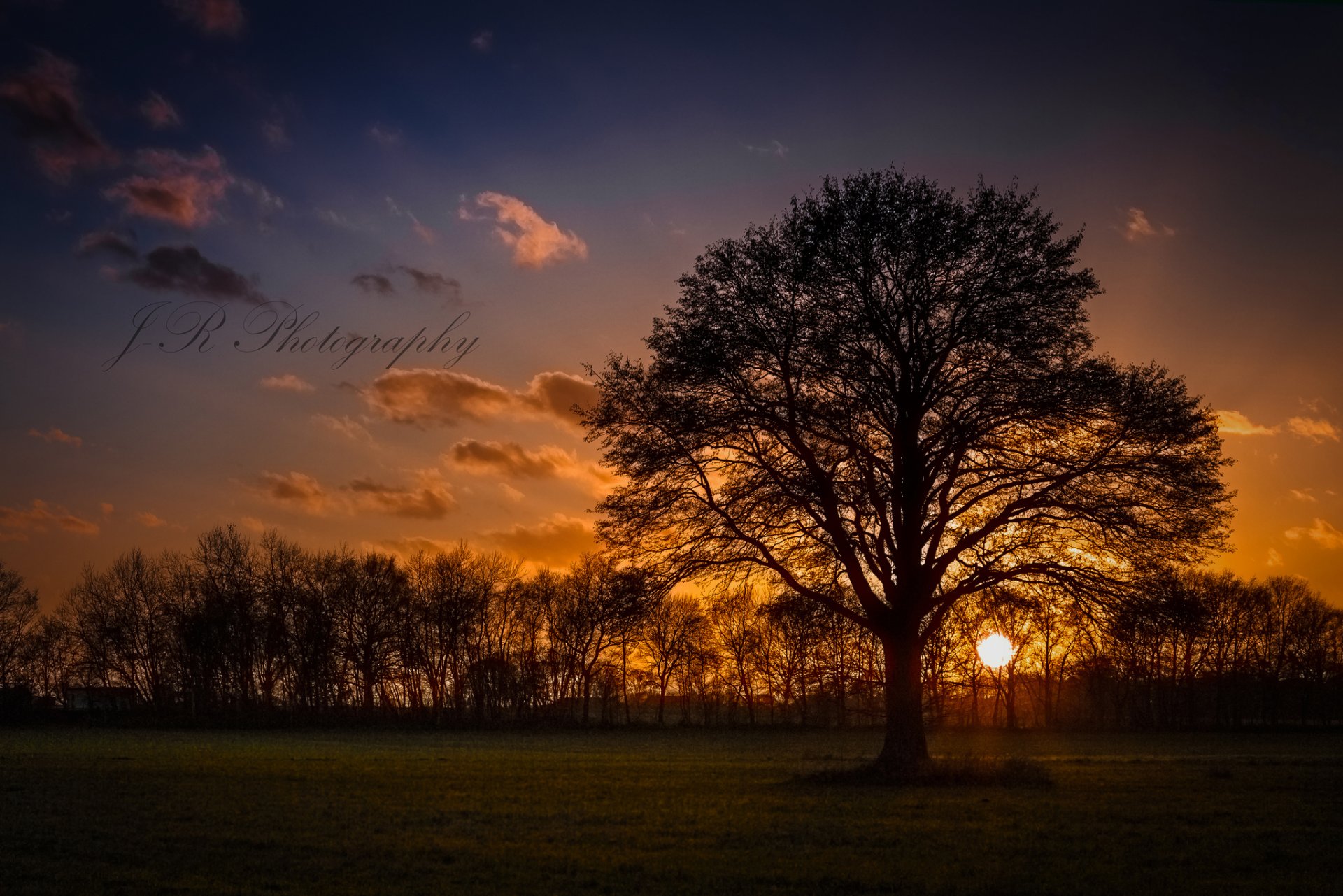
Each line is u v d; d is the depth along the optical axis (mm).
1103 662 34812
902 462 32312
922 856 19953
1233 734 90875
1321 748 69250
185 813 27109
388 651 109438
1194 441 30750
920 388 32312
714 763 49062
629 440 33281
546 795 31484
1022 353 31203
